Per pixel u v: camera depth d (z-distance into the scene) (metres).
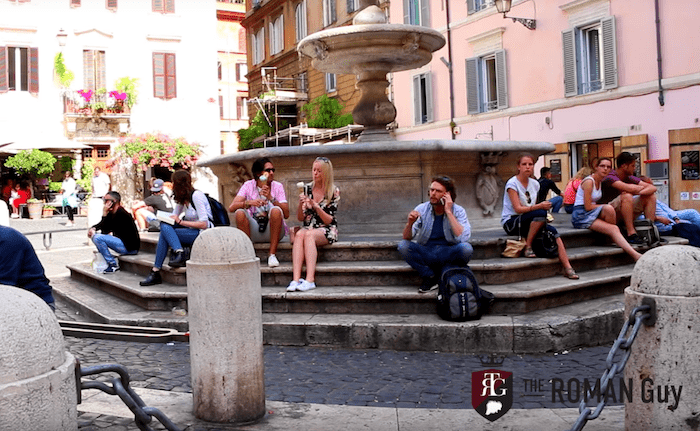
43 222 25.86
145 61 32.75
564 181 23.11
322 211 7.34
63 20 31.22
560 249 7.25
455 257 6.45
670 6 19.03
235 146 59.22
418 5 29.42
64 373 2.27
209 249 4.16
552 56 23.22
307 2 36.81
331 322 6.28
